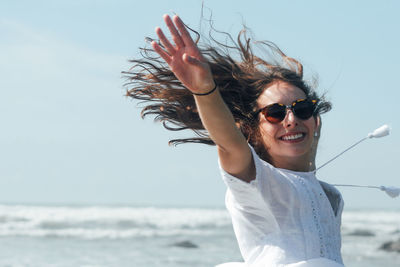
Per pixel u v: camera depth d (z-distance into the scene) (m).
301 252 2.64
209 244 21.34
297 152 2.87
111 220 34.38
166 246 19.91
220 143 2.41
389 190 3.08
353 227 35.28
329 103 3.45
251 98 3.05
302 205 2.72
